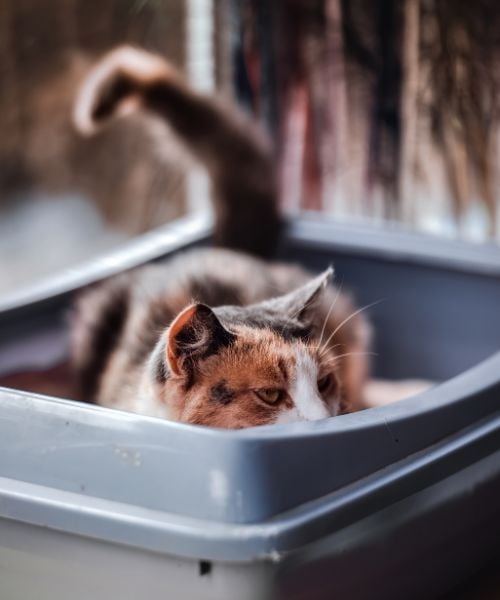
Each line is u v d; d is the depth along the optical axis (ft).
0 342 6.02
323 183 8.00
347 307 5.91
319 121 7.87
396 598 4.07
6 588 3.94
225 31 8.00
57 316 6.32
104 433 3.59
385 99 7.59
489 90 7.29
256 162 7.06
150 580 3.56
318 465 3.56
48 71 10.50
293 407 4.10
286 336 4.25
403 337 6.89
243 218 7.04
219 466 3.40
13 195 10.96
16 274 9.71
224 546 3.34
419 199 7.75
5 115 10.65
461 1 7.18
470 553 4.48
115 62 6.85
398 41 7.43
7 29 10.32
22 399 3.76
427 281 6.79
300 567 3.48
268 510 3.40
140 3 9.38
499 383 4.38
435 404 4.07
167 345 3.96
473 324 6.61
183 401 4.09
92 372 5.78
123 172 10.34
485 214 7.60
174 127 6.95
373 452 3.76
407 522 3.90
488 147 7.40
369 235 7.02
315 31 7.66
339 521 3.54
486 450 4.22
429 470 3.92
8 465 3.77
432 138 7.54
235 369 4.07
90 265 6.75
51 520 3.60
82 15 10.03
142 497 3.52
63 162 10.80
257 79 7.95
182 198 9.34
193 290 5.46
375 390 6.28
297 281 5.93
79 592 3.74
